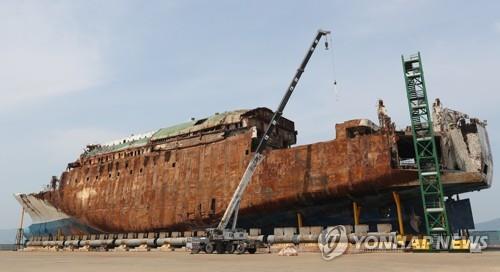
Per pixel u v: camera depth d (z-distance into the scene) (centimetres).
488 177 4094
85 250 5903
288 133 5866
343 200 4369
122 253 4562
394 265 2053
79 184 7012
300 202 4484
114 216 6216
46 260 3081
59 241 6575
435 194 3869
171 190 5606
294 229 4225
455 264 2073
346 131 4403
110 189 6450
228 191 4966
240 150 5031
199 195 5259
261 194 4681
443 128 4144
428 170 3938
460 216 4506
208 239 3756
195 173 5431
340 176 4228
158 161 5962
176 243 4981
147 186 5931
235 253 3644
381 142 4106
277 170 4662
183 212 5350
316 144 4522
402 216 4284
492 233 4409
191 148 5644
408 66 4281
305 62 4597
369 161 4109
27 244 7381
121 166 6456
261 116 5447
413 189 4022
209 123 5759
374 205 4375
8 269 2103
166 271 1850
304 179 4447
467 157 3988
